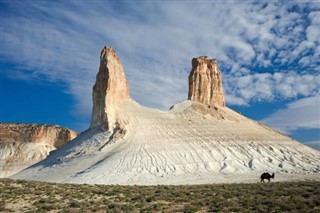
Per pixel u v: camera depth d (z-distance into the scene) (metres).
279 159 103.19
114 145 102.94
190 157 98.44
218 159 99.25
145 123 114.94
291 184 50.22
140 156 95.31
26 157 173.50
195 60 147.12
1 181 50.09
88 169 89.94
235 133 117.31
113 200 37.22
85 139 112.94
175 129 114.56
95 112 121.50
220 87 145.88
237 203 32.28
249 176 84.69
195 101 139.50
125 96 127.56
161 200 36.19
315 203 30.52
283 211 27.92
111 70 122.81
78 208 32.88
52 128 191.88
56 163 103.62
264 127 135.00
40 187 45.97
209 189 46.25
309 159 104.81
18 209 33.38
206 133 114.38
